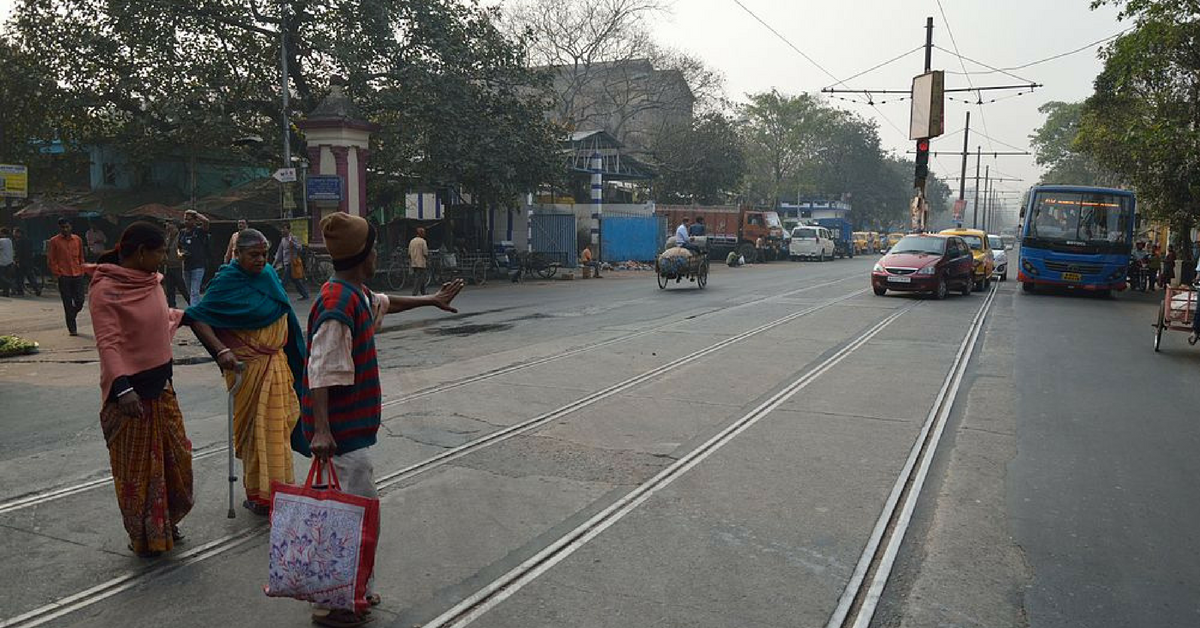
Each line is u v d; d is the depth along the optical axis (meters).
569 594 4.03
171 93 21.95
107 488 5.52
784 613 3.86
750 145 66.75
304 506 3.38
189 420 7.28
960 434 7.18
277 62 23.58
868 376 9.61
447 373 9.48
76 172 26.50
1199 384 9.70
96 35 21.34
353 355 3.56
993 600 4.06
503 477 5.80
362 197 22.64
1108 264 21.78
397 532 4.80
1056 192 22.52
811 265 41.25
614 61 46.75
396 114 24.45
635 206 40.12
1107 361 11.25
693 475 5.89
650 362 10.31
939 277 19.81
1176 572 4.43
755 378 9.39
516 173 25.19
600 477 5.82
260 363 4.88
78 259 12.88
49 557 4.41
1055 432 7.30
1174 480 6.02
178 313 4.72
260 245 4.82
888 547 4.67
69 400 8.19
